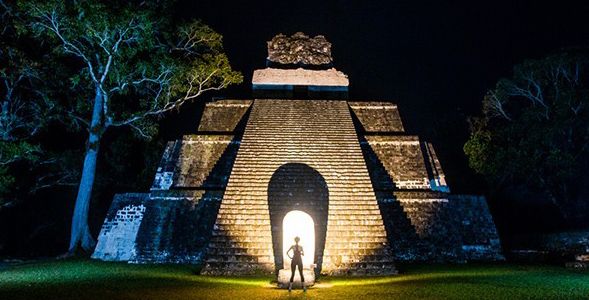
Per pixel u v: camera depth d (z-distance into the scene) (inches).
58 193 1139.9
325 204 665.0
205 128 915.4
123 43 840.3
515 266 684.7
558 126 919.7
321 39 1059.3
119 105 933.8
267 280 542.3
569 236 818.2
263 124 804.0
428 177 850.1
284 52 1039.0
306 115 834.2
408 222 754.2
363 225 640.4
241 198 666.2
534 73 972.6
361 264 597.9
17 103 924.0
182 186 824.3
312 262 505.7
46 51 874.1
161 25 880.3
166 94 882.8
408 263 714.8
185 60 900.0
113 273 597.6
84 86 917.8
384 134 917.2
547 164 935.7
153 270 629.6
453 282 511.5
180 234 743.7
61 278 553.3
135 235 776.9
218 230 628.7
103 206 1140.5
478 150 1032.2
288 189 682.2
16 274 591.5
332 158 733.9
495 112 1075.3
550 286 481.7
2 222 1084.5
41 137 1053.8
